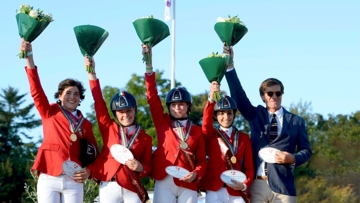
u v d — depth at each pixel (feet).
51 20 31.04
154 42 32.76
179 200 32.30
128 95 32.60
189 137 32.76
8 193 164.96
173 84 62.18
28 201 160.97
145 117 134.92
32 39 31.01
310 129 150.51
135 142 32.01
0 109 203.62
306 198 132.57
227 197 32.94
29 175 168.76
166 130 33.04
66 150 31.12
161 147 32.76
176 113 33.19
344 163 144.77
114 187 31.27
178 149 32.40
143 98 139.95
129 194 31.37
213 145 33.78
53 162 30.81
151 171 32.71
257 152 33.78
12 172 167.22
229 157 33.50
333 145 147.95
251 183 33.14
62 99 32.37
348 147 147.64
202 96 147.74
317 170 143.23
